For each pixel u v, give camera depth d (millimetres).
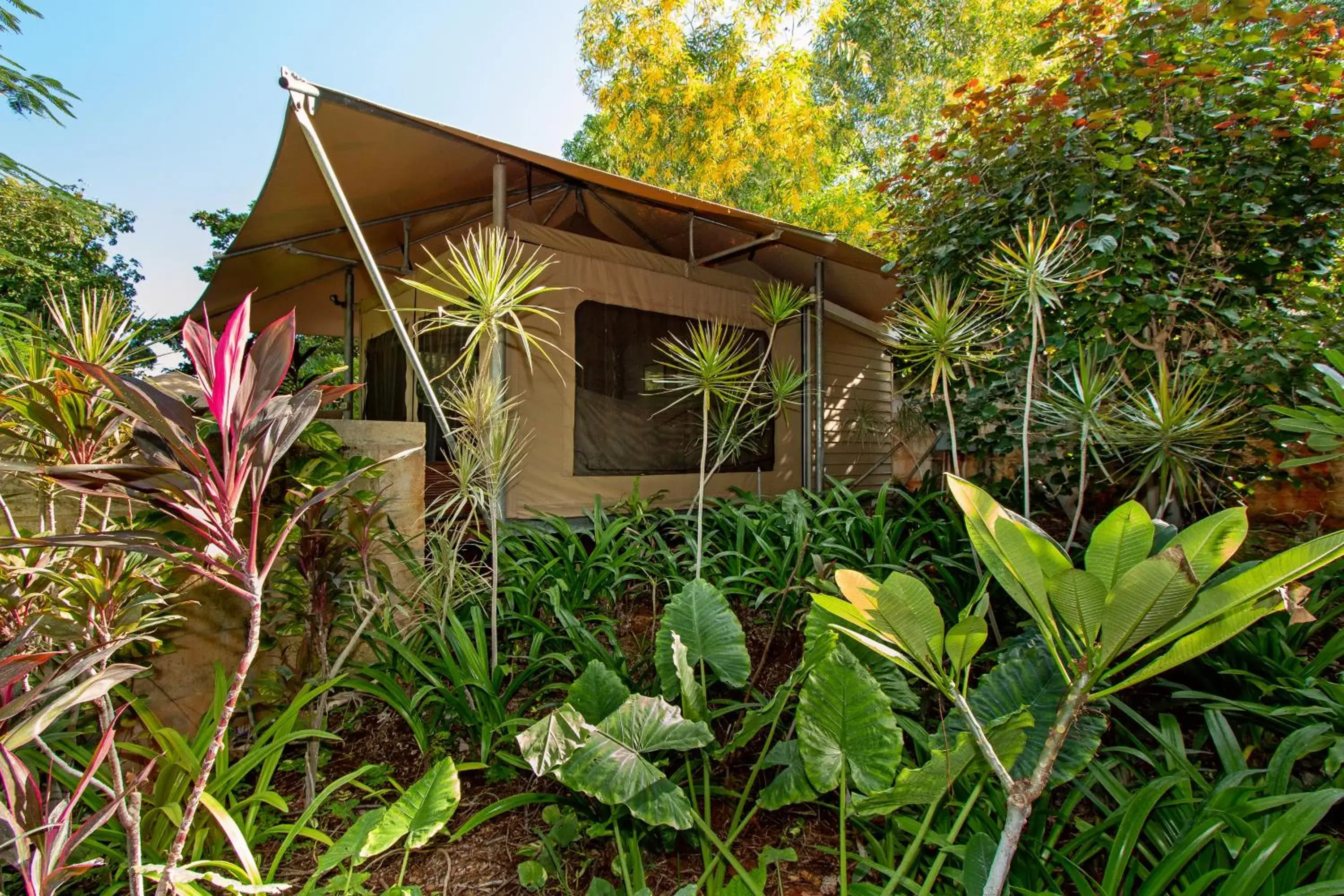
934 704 2404
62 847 1091
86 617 1374
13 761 1054
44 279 6977
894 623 1152
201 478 1094
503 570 3088
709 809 1874
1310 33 3084
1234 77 3129
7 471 1296
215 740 1146
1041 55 3686
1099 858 1744
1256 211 3129
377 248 6074
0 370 1573
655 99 11516
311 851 1876
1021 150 3609
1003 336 3031
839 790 1953
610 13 11484
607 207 5730
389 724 2584
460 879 1780
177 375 2176
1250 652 2174
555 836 1808
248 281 6297
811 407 6207
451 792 1458
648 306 5125
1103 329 3238
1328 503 3584
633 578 3416
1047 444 3402
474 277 2436
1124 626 946
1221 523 918
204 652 2270
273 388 1204
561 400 4590
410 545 2898
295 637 2578
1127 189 3277
